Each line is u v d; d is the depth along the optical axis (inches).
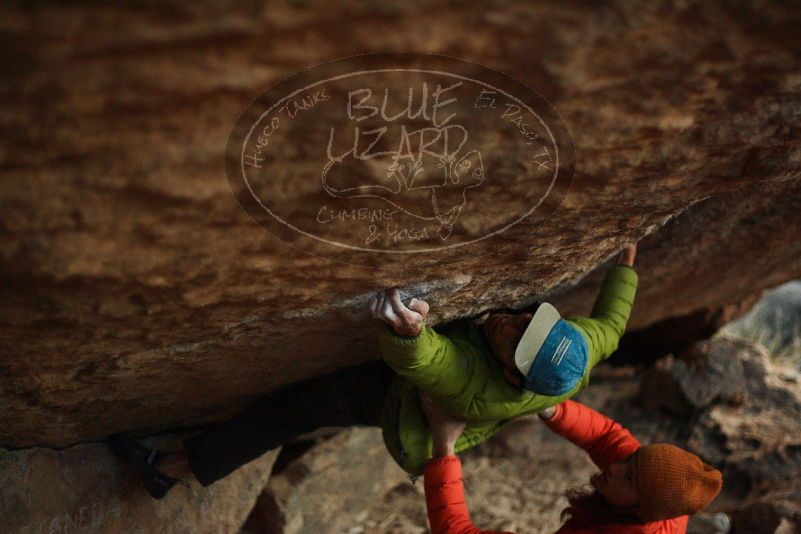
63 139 39.3
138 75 36.6
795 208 106.3
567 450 156.9
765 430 148.3
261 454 103.1
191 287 57.7
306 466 126.0
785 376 175.0
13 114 37.0
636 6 40.5
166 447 103.3
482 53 41.9
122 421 91.2
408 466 91.5
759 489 137.6
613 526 86.1
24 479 87.0
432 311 82.1
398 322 70.8
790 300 242.4
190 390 87.6
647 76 47.1
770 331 226.8
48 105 37.0
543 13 39.7
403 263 64.3
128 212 46.0
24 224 44.4
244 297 62.7
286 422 101.3
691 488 78.8
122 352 68.4
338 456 130.0
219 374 84.4
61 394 75.3
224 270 56.6
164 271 53.8
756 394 158.7
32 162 40.3
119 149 41.0
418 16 38.2
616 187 61.2
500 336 78.5
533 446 156.5
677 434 155.1
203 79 38.0
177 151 42.4
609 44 43.1
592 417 99.5
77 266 49.6
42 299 53.5
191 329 66.8
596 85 46.8
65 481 91.7
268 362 85.3
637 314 143.9
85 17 33.0
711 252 115.0
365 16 37.4
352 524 139.6
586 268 88.5
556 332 74.6
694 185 66.2
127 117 39.0
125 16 33.5
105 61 35.4
